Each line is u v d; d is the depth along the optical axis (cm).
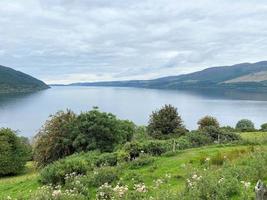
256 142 3872
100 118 4978
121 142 5000
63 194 2159
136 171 2858
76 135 5003
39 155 5231
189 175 2272
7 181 3897
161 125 6762
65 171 2800
